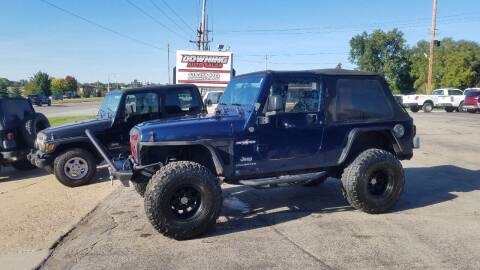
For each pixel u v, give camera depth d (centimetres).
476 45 7131
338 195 777
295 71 634
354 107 662
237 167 604
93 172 946
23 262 507
